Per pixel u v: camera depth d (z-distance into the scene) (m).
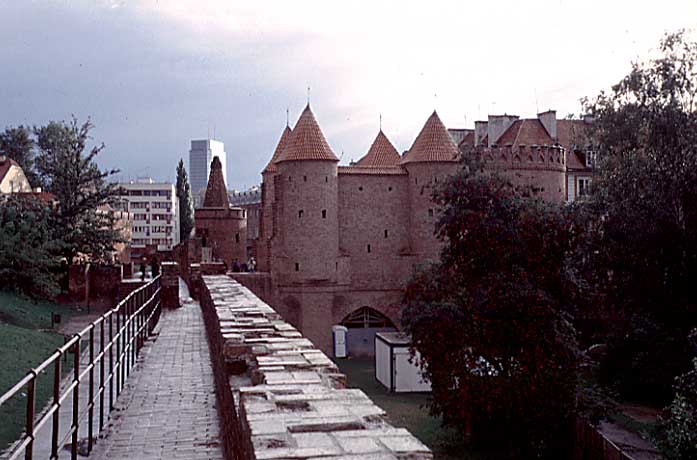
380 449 4.23
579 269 38.91
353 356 63.38
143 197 139.50
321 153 62.97
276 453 4.13
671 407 23.77
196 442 9.64
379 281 65.25
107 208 76.00
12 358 22.22
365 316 65.75
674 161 37.47
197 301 37.84
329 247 63.16
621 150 41.06
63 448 9.29
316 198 62.81
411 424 34.44
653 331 36.03
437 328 28.91
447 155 64.50
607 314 39.84
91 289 44.78
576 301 31.19
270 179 72.88
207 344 20.05
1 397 5.01
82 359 22.47
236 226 82.69
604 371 39.03
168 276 32.50
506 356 29.45
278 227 63.94
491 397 27.55
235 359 9.35
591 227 39.16
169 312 30.45
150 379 14.46
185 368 15.84
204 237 81.56
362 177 65.38
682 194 36.91
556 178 64.31
